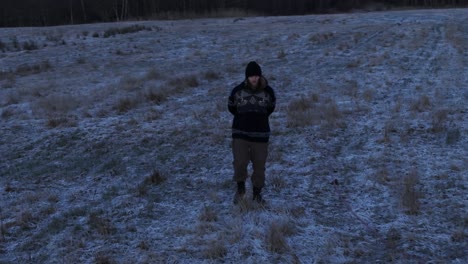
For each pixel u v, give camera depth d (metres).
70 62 19.61
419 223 5.27
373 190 6.21
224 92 12.45
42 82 15.34
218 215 5.58
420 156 7.37
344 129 8.88
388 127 8.71
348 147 7.97
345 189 6.30
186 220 5.50
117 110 10.98
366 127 8.91
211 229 5.22
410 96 10.98
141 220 5.53
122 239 5.08
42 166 7.73
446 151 7.55
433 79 12.55
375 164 7.11
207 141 8.50
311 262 4.56
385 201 5.87
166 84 13.53
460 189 6.10
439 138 8.16
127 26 31.20
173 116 10.27
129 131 9.34
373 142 8.12
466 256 4.59
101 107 11.34
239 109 5.66
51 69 18.08
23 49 23.19
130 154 8.09
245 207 5.61
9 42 25.41
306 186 6.42
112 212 5.77
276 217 5.46
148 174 7.12
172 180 6.81
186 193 6.32
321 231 5.16
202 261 4.61
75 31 28.91
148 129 9.37
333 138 8.45
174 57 19.59
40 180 7.08
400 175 6.61
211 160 7.63
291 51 19.05
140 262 4.59
